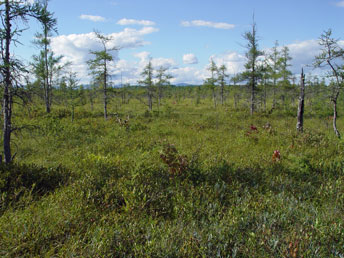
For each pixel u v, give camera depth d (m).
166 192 4.89
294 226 3.70
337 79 11.53
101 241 3.18
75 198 4.52
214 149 9.19
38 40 19.09
